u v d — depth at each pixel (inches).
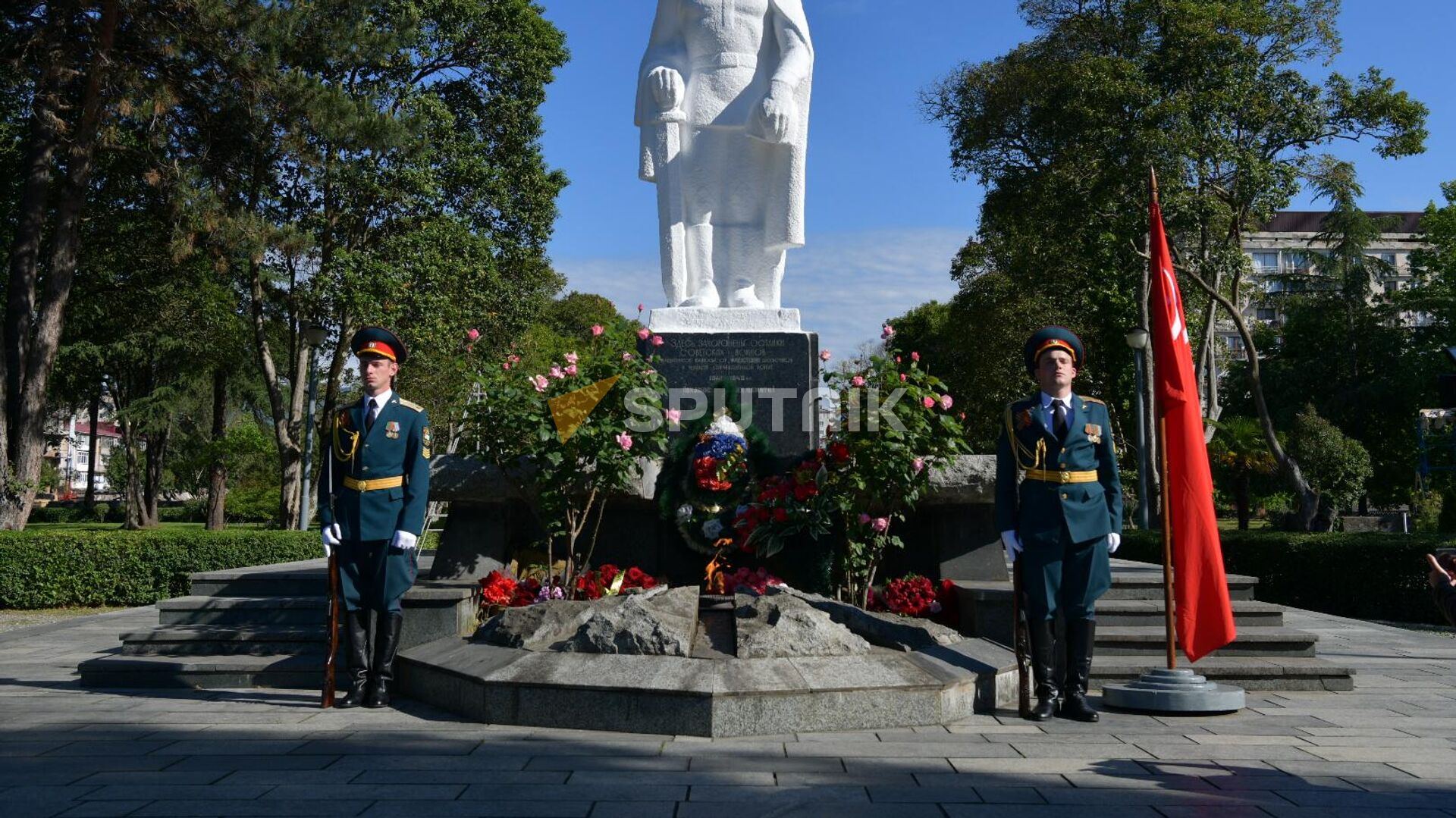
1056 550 235.5
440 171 944.3
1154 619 294.4
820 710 213.2
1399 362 1578.5
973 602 278.2
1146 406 906.1
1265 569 604.4
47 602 592.1
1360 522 1245.1
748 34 358.0
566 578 289.0
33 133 743.7
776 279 359.6
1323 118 820.0
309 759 189.0
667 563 311.3
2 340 759.1
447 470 298.5
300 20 770.2
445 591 271.0
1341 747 202.8
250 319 1187.3
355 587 250.8
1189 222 804.0
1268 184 809.5
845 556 292.4
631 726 211.3
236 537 621.9
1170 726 222.5
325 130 782.5
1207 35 785.6
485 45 968.9
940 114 1024.9
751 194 358.9
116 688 276.5
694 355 325.7
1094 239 850.8
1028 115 932.0
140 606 589.0
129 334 1165.1
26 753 195.6
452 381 896.3
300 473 964.0
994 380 1131.9
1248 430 1261.1
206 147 798.5
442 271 888.3
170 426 1364.4
